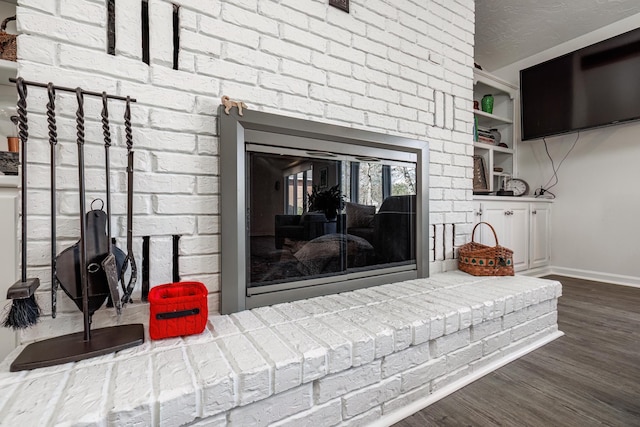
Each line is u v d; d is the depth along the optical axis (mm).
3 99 1345
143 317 1035
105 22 968
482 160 2867
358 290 1418
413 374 1017
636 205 2424
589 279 2666
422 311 1119
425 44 1744
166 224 1062
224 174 1101
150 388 641
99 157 968
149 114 1028
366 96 1513
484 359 1228
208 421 681
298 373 777
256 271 1193
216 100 1136
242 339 879
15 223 1020
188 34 1083
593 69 2438
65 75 914
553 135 2676
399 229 1635
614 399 992
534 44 2814
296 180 1294
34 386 650
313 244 1347
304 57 1326
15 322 750
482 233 2295
